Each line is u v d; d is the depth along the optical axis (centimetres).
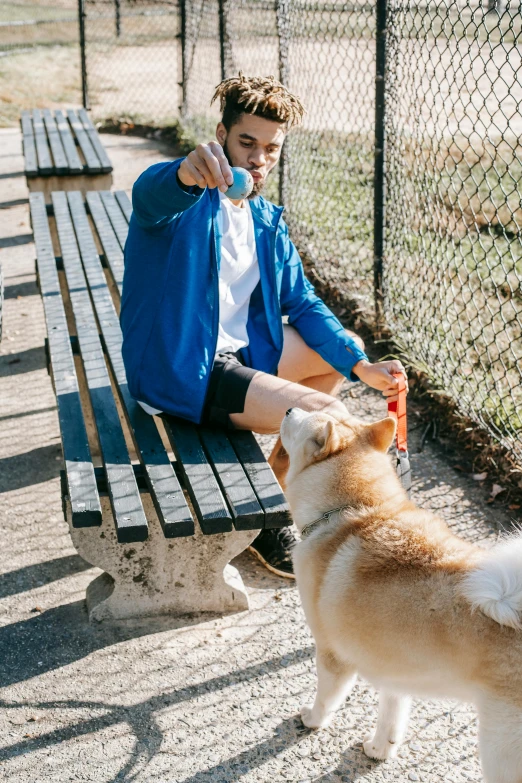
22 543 339
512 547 199
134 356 290
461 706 269
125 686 269
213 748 248
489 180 732
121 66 1495
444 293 473
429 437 424
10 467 392
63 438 303
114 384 381
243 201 300
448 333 479
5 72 1366
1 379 474
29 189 685
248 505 258
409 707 243
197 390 287
